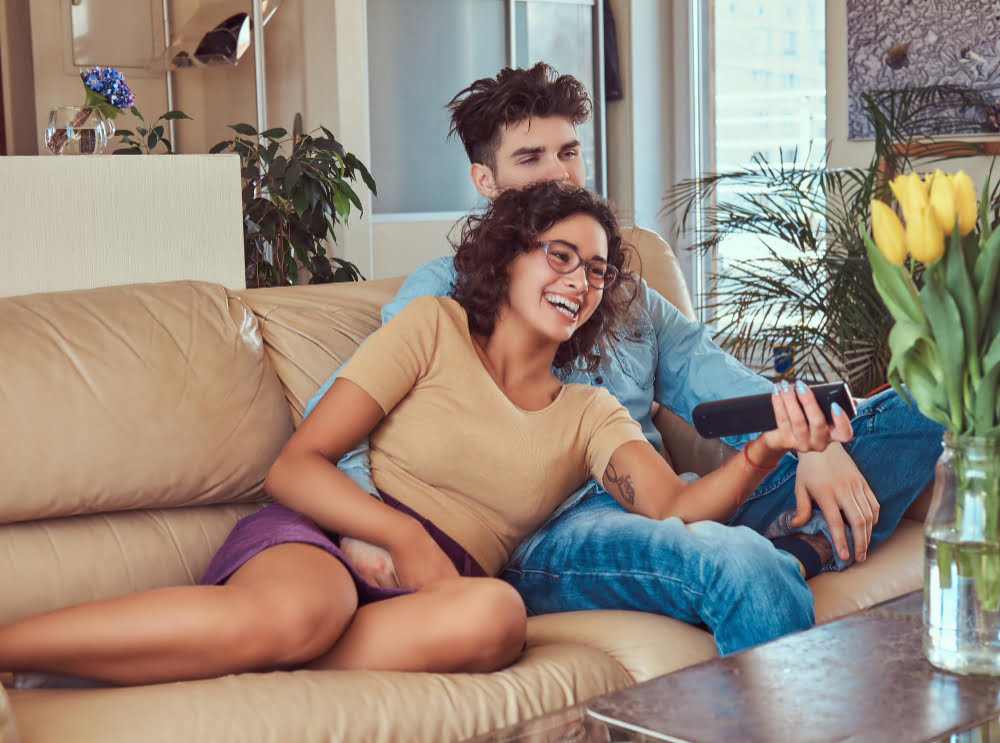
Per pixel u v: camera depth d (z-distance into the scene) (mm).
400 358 1591
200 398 1603
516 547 1690
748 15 5309
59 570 1486
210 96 5078
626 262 2039
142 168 2115
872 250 993
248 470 1635
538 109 1976
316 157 3812
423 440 1592
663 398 2041
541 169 1988
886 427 1699
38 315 1557
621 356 1942
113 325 1588
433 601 1360
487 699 1275
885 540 1793
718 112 5508
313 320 1847
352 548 1521
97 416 1504
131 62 5004
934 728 910
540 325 1611
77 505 1495
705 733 923
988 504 998
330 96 4648
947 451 1020
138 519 1590
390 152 4895
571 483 1669
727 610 1400
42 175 2012
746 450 1510
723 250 5457
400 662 1345
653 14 5516
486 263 1627
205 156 2186
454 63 5043
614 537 1555
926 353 1004
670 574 1470
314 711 1184
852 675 1029
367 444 1642
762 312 4988
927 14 4387
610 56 5477
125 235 2104
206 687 1199
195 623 1263
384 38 4844
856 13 4641
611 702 1002
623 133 5551
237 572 1416
